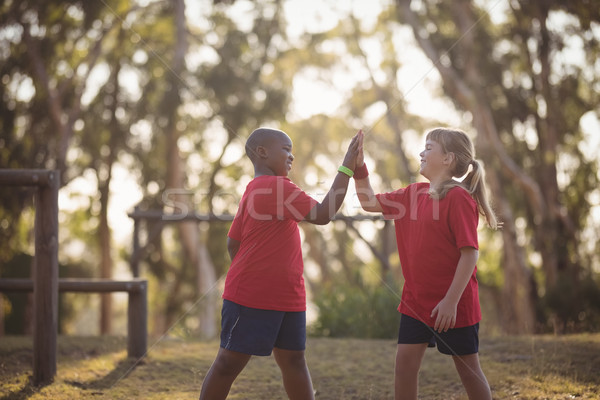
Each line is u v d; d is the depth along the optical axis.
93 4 17.50
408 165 23.47
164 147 21.27
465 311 3.04
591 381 4.08
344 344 5.80
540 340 5.51
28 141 17.59
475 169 3.25
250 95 19.64
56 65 18.42
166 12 20.62
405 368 3.08
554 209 17.72
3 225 15.34
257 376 4.53
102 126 20.72
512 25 19.03
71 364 4.89
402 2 19.47
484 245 21.95
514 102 19.06
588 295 11.94
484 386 3.05
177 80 18.95
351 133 25.64
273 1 21.19
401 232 3.25
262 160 3.23
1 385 4.23
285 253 3.10
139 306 5.16
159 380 4.46
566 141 18.16
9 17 16.86
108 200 20.72
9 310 15.23
